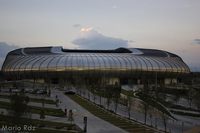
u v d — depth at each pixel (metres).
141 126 95.25
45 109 108.50
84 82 194.62
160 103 134.75
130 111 119.88
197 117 117.44
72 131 81.38
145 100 138.38
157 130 91.12
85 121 82.44
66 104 124.56
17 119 75.88
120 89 162.75
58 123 89.12
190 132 90.25
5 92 145.88
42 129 80.75
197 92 153.25
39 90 154.25
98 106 125.06
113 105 130.88
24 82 199.12
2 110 99.19
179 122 106.88
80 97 145.75
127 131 86.94
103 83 194.50
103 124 94.12
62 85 192.25
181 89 175.75
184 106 138.88
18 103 75.50
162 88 181.25
